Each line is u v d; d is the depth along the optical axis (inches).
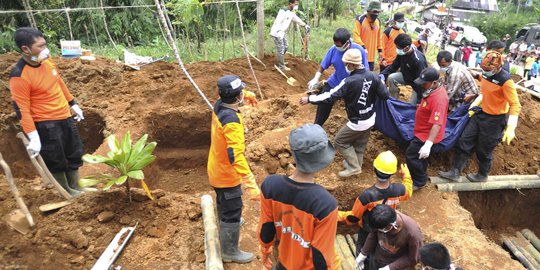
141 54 426.6
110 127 265.9
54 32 449.4
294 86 357.4
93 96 298.8
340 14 714.2
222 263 151.7
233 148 130.1
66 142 184.1
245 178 132.5
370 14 263.4
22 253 151.3
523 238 244.8
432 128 184.9
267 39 465.1
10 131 266.2
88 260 155.3
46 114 170.2
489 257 175.3
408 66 227.5
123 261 155.5
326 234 94.5
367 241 148.0
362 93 181.8
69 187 192.2
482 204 242.5
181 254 159.6
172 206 182.5
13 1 432.5
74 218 170.1
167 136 294.4
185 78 330.0
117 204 177.6
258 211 190.7
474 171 241.0
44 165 168.7
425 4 1101.7
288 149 233.3
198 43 442.9
